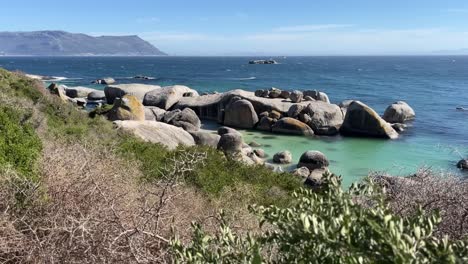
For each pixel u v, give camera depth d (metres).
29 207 4.50
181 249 2.58
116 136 16.75
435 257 1.81
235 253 2.44
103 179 5.14
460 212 4.40
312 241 2.12
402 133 30.55
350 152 24.97
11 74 23.67
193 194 7.53
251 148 24.52
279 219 2.42
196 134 24.08
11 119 9.76
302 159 21.64
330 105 32.19
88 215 3.98
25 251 3.85
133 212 4.46
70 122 17.75
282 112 32.75
